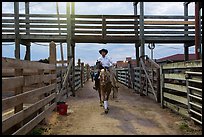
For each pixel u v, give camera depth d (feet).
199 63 21.45
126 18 50.96
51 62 30.63
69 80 46.93
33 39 49.90
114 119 26.58
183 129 22.17
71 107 34.27
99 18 50.47
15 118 15.28
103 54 34.58
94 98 44.47
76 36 50.03
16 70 16.24
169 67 30.27
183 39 51.88
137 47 56.34
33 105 19.35
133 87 58.80
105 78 29.73
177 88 27.78
